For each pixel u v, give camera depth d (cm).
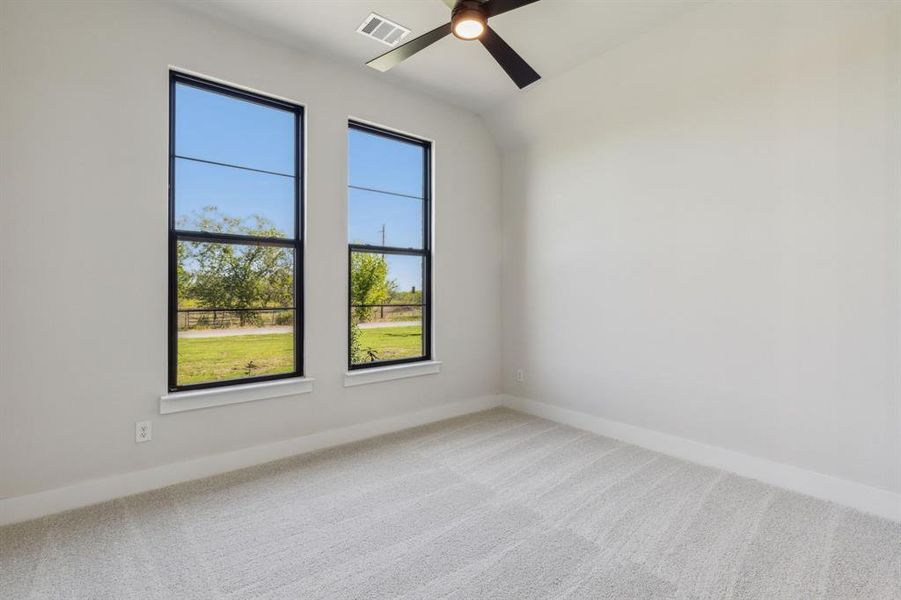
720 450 272
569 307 364
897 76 209
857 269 222
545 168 383
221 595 157
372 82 331
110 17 229
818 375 235
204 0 245
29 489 208
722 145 271
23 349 207
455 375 388
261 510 217
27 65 208
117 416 231
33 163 209
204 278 267
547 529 201
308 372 299
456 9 211
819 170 234
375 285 347
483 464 277
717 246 274
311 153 300
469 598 156
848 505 224
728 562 177
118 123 231
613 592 159
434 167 372
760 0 236
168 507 220
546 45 292
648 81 300
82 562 175
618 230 329
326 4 249
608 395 335
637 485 247
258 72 277
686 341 289
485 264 412
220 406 263
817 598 156
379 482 250
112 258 229
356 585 163
